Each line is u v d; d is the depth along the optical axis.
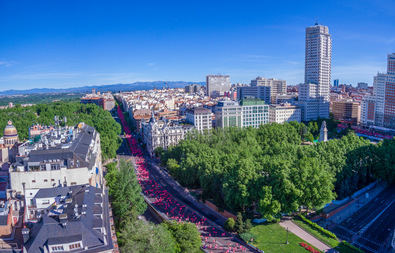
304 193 151.88
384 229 159.62
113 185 167.88
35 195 128.75
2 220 118.38
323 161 194.12
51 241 93.56
